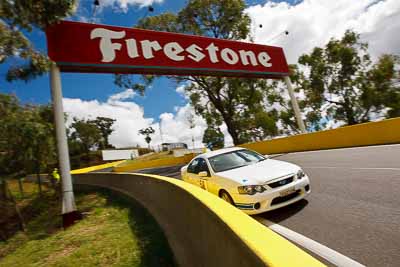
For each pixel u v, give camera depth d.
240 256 1.47
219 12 26.58
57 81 10.34
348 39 29.95
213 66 15.54
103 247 5.11
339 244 3.08
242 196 4.45
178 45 14.43
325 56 31.45
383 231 3.17
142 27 27.02
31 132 15.59
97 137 80.69
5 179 17.31
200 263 2.67
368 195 4.68
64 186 9.44
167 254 3.94
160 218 5.54
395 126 10.70
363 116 30.92
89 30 11.69
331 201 4.74
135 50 12.79
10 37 7.33
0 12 7.23
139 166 33.84
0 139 14.31
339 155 10.52
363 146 11.90
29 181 37.78
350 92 31.27
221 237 1.91
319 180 6.69
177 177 13.48
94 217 8.64
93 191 15.48
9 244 9.53
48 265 5.03
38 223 13.40
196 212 2.90
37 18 8.22
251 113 31.66
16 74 8.54
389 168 6.45
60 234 7.64
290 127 38.44
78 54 11.06
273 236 1.46
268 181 4.44
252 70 17.33
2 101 12.02
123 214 7.73
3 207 18.59
